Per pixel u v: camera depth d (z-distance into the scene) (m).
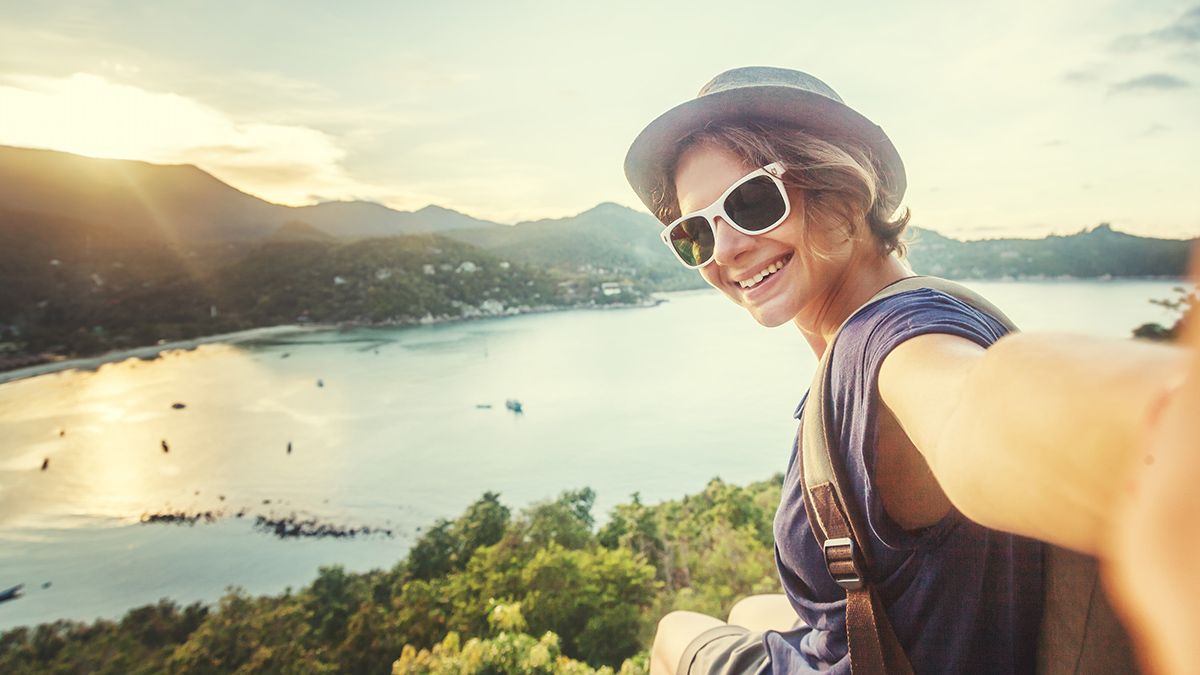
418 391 132.12
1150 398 0.27
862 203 1.04
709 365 147.25
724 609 28.70
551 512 58.75
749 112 1.10
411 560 59.31
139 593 60.75
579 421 111.88
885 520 0.85
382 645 39.88
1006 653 0.86
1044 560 0.84
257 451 100.38
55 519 78.00
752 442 97.81
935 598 0.88
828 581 1.05
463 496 82.19
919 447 0.61
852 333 0.87
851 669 0.97
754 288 1.12
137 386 137.12
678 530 47.41
